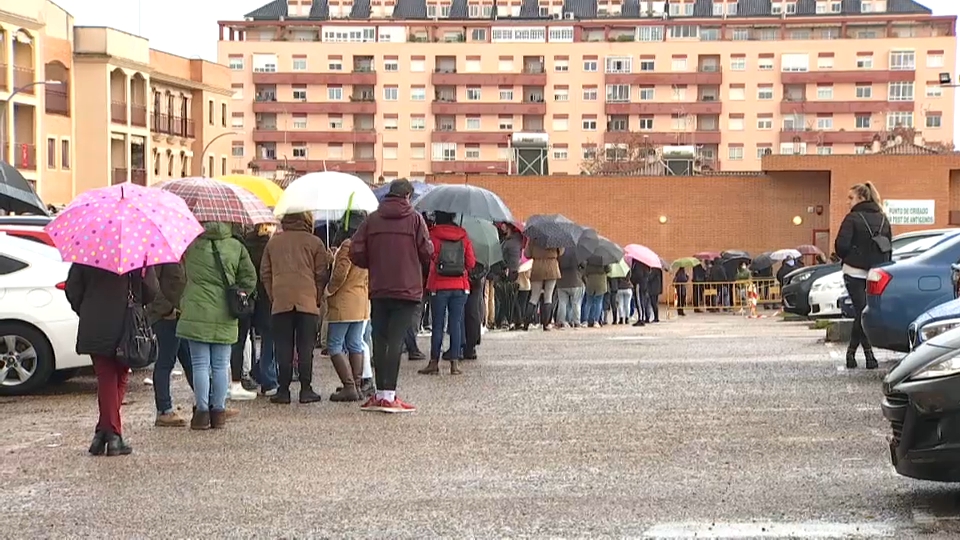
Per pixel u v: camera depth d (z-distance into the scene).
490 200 14.62
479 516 7.15
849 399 11.73
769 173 48.25
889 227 14.09
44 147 56.56
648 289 29.77
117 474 8.53
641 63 100.62
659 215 48.84
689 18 108.56
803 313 24.95
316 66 102.56
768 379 13.44
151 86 65.75
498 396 12.38
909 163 46.66
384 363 11.38
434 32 107.88
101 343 9.06
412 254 11.41
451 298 14.36
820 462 8.65
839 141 98.56
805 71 98.94
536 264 23.52
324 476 8.37
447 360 16.03
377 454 9.18
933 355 7.04
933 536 6.56
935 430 6.86
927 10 110.25
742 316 35.72
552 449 9.31
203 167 68.50
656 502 7.46
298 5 112.38
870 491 7.70
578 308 25.47
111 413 9.30
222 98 74.81
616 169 91.12
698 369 14.63
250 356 13.38
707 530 6.75
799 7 111.38
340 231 16.58
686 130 99.81
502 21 108.19
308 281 11.91
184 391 13.20
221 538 6.70
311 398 12.09
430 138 101.50
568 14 111.25
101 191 9.32
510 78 101.06
